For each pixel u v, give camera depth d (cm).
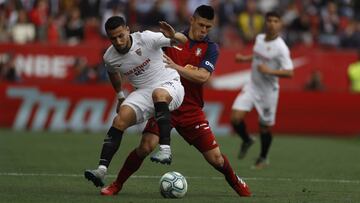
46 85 7138
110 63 3130
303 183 3888
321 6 9475
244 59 4900
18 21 8344
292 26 8956
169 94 3059
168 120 3009
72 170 4234
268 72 4631
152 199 3097
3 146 5541
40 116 7131
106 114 7100
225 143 6284
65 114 7125
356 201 3189
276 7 9269
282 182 3919
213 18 3203
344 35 9031
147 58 3097
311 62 8119
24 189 3381
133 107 3083
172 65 3073
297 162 5038
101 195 3203
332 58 8138
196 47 3219
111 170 4316
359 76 8006
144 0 8856
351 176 4266
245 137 4922
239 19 8819
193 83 3186
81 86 7125
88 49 7856
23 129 7106
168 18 8600
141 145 3172
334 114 7319
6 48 7800
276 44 4759
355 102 7312
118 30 2995
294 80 8106
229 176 3234
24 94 7144
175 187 3139
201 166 4559
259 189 3600
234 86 7975
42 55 7831
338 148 6112
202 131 3183
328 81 8144
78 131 7088
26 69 7825
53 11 8831
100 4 8669
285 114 7300
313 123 7306
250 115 7212
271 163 4950
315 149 5988
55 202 2978
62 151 5309
